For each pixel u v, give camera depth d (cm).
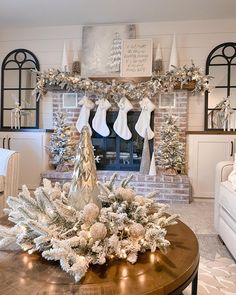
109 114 420
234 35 402
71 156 407
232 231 207
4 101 450
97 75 415
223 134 376
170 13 384
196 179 386
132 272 88
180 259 99
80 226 100
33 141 408
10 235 101
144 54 407
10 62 447
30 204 106
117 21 412
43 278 84
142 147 419
